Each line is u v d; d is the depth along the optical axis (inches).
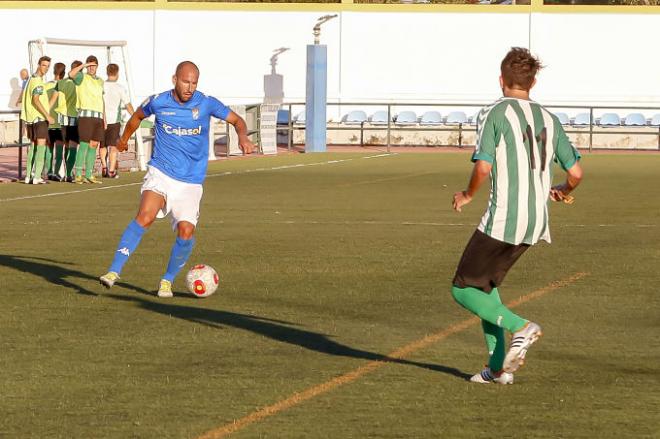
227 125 2625.5
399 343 705.6
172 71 3230.8
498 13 3193.9
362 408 554.3
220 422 529.7
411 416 540.7
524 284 928.9
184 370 632.4
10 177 2065.7
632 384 604.7
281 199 1658.5
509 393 584.1
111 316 791.1
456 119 3073.3
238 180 2005.4
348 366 642.8
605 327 759.1
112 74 2007.9
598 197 1711.4
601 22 3179.1
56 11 3208.7
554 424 528.7
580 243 1183.6
